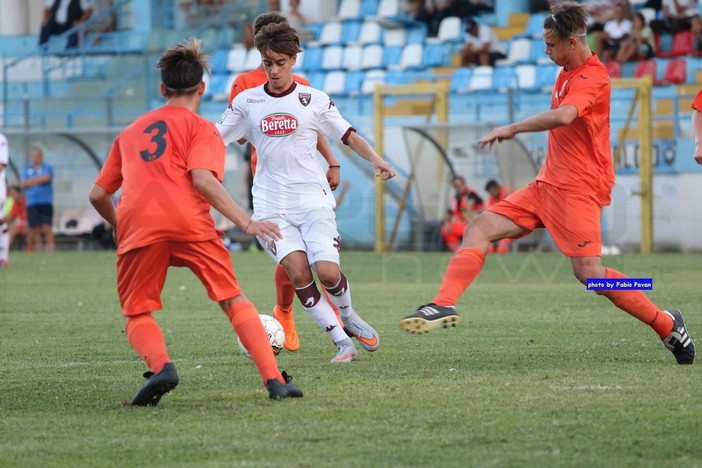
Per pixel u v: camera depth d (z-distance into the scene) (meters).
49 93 78.38
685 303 31.67
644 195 57.00
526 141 56.91
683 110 60.44
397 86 61.03
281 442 13.20
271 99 20.05
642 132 56.84
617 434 13.33
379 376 18.34
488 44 70.19
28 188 64.19
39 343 24.33
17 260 56.69
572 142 18.89
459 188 57.66
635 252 57.34
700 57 65.94
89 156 63.66
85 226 64.25
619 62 66.38
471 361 20.31
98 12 82.19
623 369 18.83
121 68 77.19
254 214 20.52
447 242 58.81
